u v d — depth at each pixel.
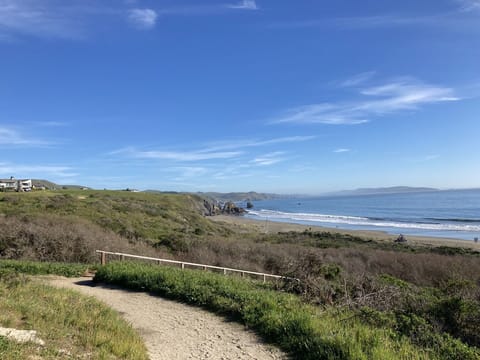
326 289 9.14
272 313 7.20
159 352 5.95
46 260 17.50
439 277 18.31
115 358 5.00
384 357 5.02
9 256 17.09
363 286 9.09
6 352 4.21
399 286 9.30
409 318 6.66
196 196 101.19
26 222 21.52
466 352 5.52
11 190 63.22
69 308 7.00
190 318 7.97
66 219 25.48
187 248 23.86
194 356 5.84
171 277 10.66
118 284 11.54
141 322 7.63
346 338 5.63
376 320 6.81
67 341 5.25
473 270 18.31
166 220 40.81
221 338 6.70
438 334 6.13
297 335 6.25
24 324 5.70
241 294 8.77
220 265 20.47
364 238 40.69
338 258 21.88
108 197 50.38
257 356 5.86
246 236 41.44
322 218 84.00
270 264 21.55
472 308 6.79
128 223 32.50
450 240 40.84
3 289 7.86
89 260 18.19
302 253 21.77
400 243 36.22
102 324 6.31
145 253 20.84
